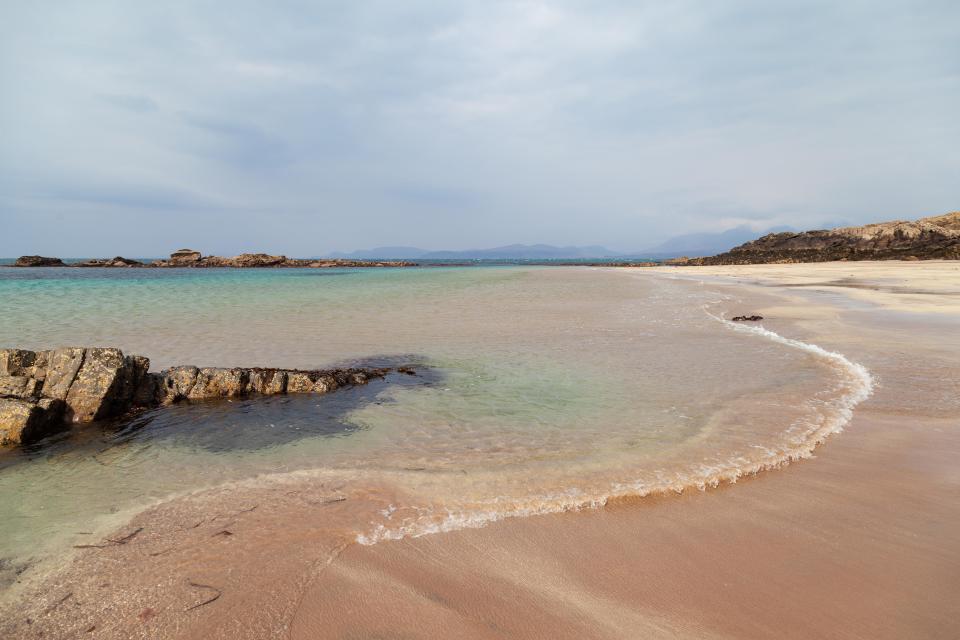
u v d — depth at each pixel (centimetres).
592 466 586
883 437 670
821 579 380
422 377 1038
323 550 417
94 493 528
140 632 321
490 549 423
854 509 486
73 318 1791
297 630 327
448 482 547
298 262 10806
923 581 376
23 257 8156
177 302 2416
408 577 384
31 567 392
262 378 936
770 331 1524
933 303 2061
